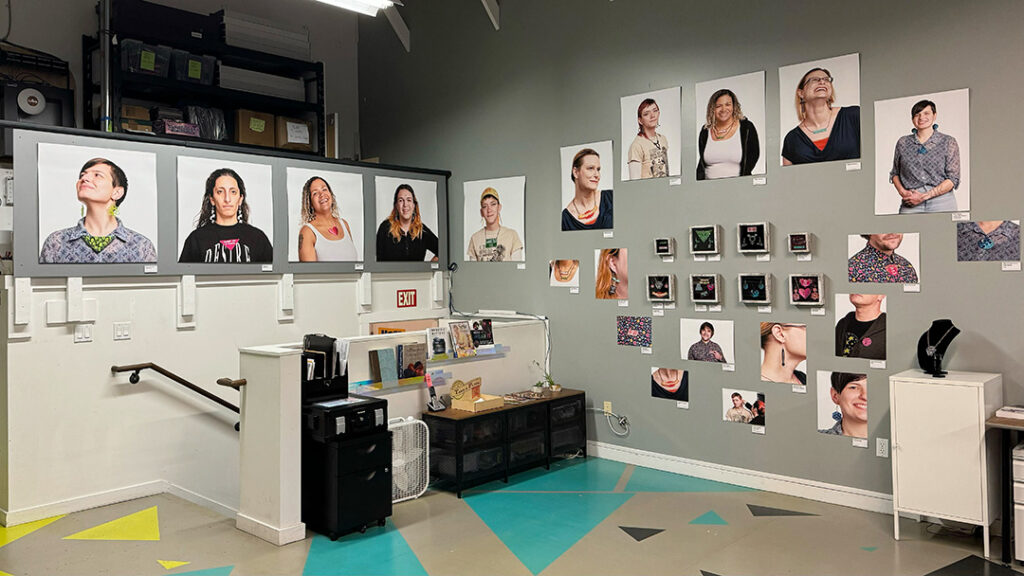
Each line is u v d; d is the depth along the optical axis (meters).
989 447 3.77
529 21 6.20
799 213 4.79
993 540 3.99
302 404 4.26
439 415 4.99
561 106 6.00
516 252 6.34
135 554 3.88
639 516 4.46
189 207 5.10
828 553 3.84
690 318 5.31
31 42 5.63
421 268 6.64
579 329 5.96
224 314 5.31
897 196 4.41
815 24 4.70
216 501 5.30
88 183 4.62
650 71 5.48
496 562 3.77
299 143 6.51
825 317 4.70
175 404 5.05
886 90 4.44
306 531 4.25
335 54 7.44
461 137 6.74
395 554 3.89
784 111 4.84
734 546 3.96
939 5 4.25
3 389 4.36
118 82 5.45
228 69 6.12
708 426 5.25
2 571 3.66
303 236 5.76
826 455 4.71
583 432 5.85
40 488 4.43
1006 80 4.04
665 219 5.42
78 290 4.57
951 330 3.98
